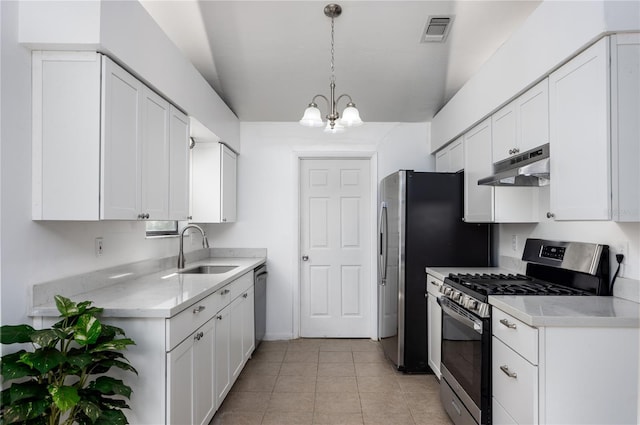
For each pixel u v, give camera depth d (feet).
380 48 8.11
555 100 5.89
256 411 7.95
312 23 7.14
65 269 5.74
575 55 5.41
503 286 6.97
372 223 12.94
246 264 10.84
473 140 9.27
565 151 5.64
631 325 4.85
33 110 5.03
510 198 8.22
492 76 7.93
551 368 4.86
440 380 8.32
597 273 6.23
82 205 5.05
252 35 7.57
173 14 6.82
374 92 10.52
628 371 4.86
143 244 8.32
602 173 4.91
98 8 4.85
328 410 8.00
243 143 12.99
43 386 4.07
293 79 9.67
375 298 12.89
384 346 11.14
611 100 4.84
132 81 5.80
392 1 6.47
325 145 12.98
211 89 9.44
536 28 6.25
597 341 4.87
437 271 9.29
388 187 10.92
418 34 7.53
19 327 4.22
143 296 6.00
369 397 8.60
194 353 6.16
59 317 5.01
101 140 5.06
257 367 10.39
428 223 10.02
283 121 12.98
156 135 6.62
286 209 12.94
